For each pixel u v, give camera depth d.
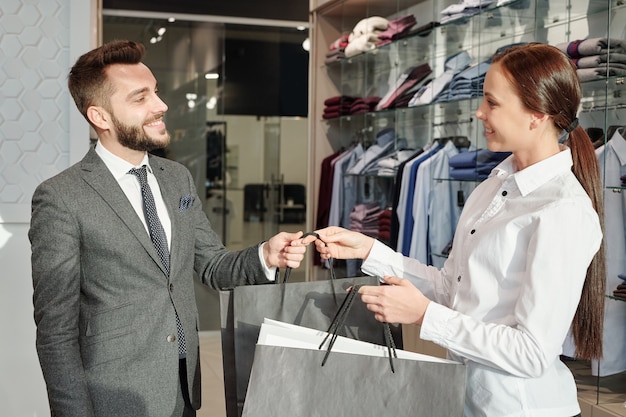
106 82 1.78
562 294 1.43
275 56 6.41
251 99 6.46
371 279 1.75
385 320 1.54
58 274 1.68
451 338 1.50
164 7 5.81
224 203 6.38
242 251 2.00
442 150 4.31
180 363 1.84
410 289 1.54
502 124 1.56
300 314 1.70
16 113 3.80
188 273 1.89
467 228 1.68
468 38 4.18
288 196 6.73
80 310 1.76
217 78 6.08
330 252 1.87
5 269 3.41
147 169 1.90
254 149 6.61
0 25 3.77
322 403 1.45
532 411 1.50
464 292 1.61
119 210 1.76
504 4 3.70
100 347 1.72
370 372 1.45
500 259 1.53
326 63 5.92
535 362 1.43
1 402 3.36
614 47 2.99
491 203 1.62
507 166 1.67
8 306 3.41
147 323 1.75
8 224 3.44
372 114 5.26
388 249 1.89
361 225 5.18
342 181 5.54
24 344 3.40
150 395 1.74
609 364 2.98
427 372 1.43
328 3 5.57
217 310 6.12
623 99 2.95
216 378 4.63
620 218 2.99
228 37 6.27
